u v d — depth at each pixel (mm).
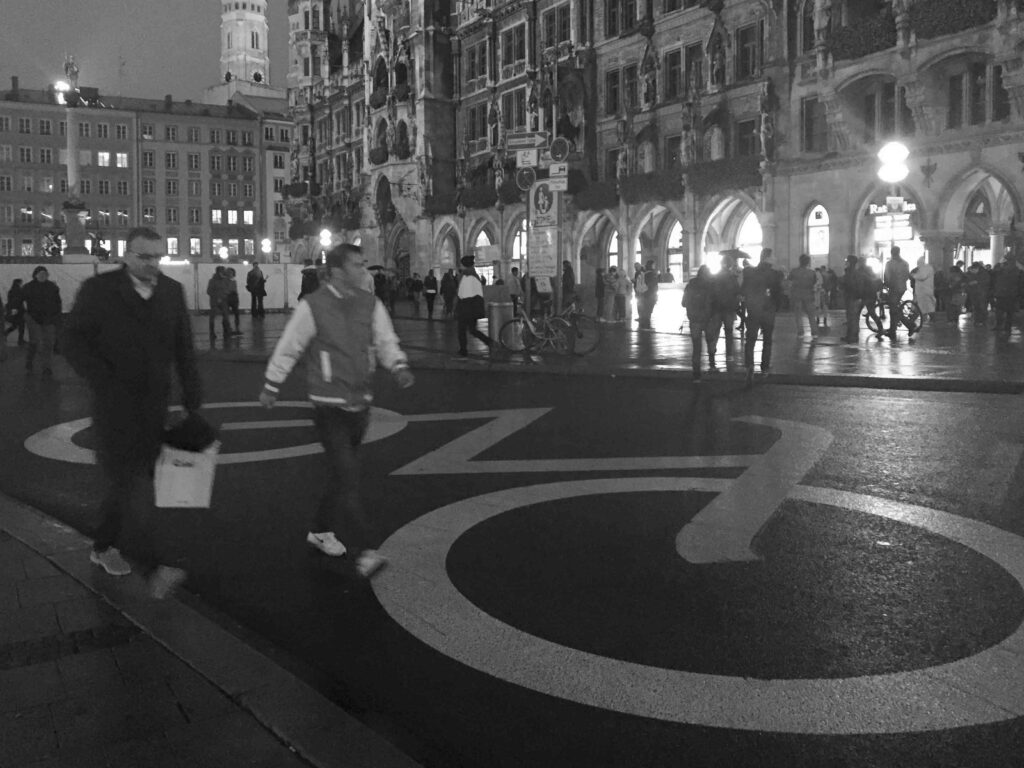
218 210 111125
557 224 18953
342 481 5574
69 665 3908
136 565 5516
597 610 4777
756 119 40062
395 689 3943
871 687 3842
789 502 6820
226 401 13164
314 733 3285
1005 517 6363
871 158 33781
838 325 27734
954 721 3549
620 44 48031
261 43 177000
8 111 101250
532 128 52188
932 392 12609
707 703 3732
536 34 54625
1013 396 12023
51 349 17188
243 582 5348
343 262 5422
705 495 7082
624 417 10977
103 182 105625
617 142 48312
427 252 63094
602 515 6559
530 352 18266
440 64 62812
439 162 62969
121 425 5152
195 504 5066
